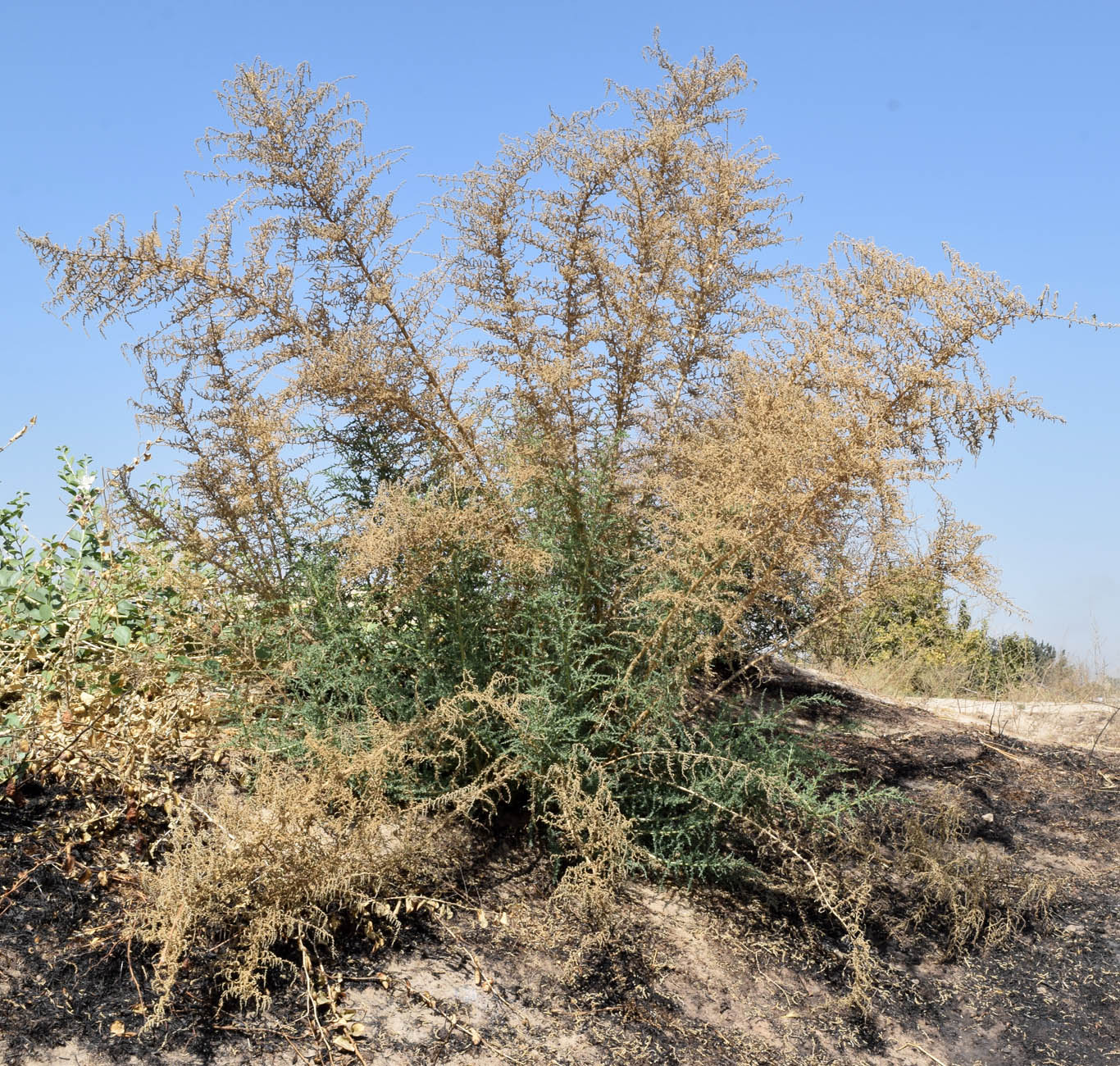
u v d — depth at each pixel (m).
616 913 3.39
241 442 3.94
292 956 2.79
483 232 4.26
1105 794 5.02
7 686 3.35
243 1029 2.48
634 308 4.38
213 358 3.98
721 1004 3.07
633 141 4.34
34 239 3.55
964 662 7.65
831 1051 2.95
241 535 3.99
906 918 3.76
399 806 3.54
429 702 3.72
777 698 5.77
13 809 2.97
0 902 2.63
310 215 3.96
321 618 3.92
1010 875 4.14
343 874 2.85
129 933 2.54
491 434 4.07
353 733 3.30
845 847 4.15
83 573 4.04
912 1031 3.11
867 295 3.69
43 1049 2.27
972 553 3.62
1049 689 7.40
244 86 3.85
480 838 3.61
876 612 6.80
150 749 3.41
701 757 3.48
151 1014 2.43
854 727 4.50
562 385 3.88
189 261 3.79
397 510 3.45
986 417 3.42
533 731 3.35
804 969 3.36
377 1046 2.52
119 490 3.89
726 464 3.81
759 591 3.72
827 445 3.44
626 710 3.75
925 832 4.45
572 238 4.28
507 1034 2.68
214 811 3.09
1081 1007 3.27
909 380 3.56
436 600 3.78
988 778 5.13
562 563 3.92
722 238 4.62
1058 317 3.34
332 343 3.88
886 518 3.60
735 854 3.88
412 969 2.86
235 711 3.56
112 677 3.46
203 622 3.84
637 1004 2.96
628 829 3.41
